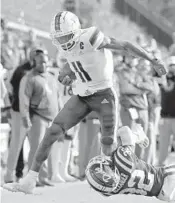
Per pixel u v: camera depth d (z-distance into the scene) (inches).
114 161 740.0
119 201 728.3
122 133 765.3
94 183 733.9
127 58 1245.7
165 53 2807.6
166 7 4163.4
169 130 1382.9
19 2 2235.5
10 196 800.9
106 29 3073.3
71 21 742.5
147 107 1253.7
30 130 1091.3
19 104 1095.6
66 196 812.6
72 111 792.3
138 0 3986.2
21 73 1131.3
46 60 1101.7
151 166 761.0
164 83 1366.9
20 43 1582.2
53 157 1145.4
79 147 1211.2
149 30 3432.6
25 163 1343.5
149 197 754.8
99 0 3093.0
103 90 771.4
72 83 840.9
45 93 1092.5
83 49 744.3
